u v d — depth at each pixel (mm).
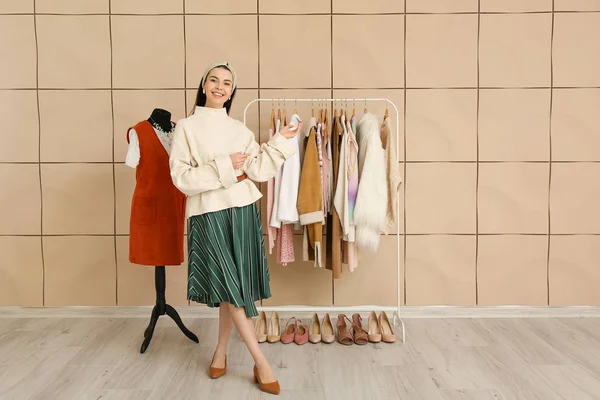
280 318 3121
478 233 3164
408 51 3105
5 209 3162
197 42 3105
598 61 3102
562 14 3088
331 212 2732
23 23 3104
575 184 3141
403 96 3117
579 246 3160
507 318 3125
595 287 3168
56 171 3150
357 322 2910
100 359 2471
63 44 3109
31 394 2088
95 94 3127
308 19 3094
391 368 2342
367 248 2660
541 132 3127
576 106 3117
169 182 2521
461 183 3148
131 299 3191
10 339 2766
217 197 2096
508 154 3139
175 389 2135
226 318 2248
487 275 3178
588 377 2229
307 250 2781
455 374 2268
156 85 3121
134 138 2492
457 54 3105
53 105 3129
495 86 3117
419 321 3072
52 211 3164
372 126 2652
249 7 3090
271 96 3121
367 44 3104
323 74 3111
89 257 3180
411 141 3135
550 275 3174
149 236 2504
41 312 3180
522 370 2309
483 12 3092
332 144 2775
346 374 2279
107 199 3164
